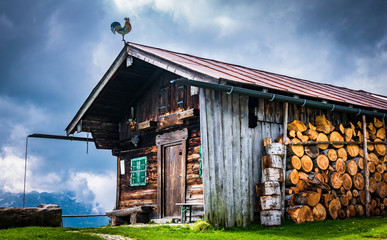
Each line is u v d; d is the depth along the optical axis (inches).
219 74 386.3
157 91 526.9
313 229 340.8
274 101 426.9
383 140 519.5
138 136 543.8
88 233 330.0
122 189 565.3
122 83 534.9
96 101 543.2
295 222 377.1
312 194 392.2
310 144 418.3
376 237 291.6
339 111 464.1
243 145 390.9
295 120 427.5
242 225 374.0
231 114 387.9
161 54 446.6
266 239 289.3
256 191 390.0
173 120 478.9
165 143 492.4
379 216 453.7
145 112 541.3
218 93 381.1
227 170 372.8
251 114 404.2
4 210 340.5
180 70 403.5
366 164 465.1
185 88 480.1
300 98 431.2
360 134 473.7
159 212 479.8
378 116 512.1
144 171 525.3
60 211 370.6
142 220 486.6
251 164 393.7
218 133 373.1
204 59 546.3
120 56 496.4
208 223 344.8
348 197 439.5
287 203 391.9
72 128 572.7
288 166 400.2
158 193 487.8
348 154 454.0
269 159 388.5
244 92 372.2
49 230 327.0
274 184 381.1
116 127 589.3
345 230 327.6
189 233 325.7
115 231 337.1
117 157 585.6
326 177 423.8
